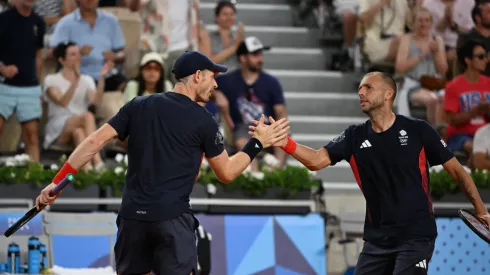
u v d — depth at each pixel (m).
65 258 32.44
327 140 44.59
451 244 35.53
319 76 48.09
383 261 22.62
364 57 45.81
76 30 40.62
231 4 44.38
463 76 41.97
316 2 51.69
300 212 35.47
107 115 39.69
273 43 50.41
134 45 42.00
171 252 19.88
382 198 22.62
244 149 21.58
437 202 36.56
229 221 34.53
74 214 31.86
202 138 20.44
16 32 38.69
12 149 39.12
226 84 40.25
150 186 20.03
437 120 42.75
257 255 34.53
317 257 35.03
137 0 42.47
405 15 45.25
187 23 43.12
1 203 34.19
